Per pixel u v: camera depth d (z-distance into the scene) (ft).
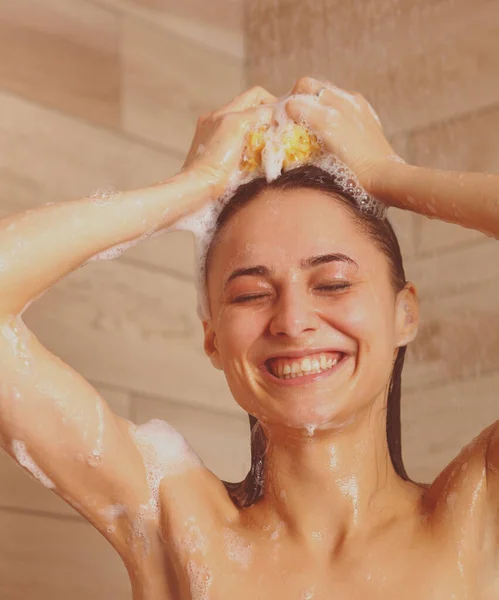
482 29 6.56
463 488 3.38
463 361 6.34
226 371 3.51
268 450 3.56
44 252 3.41
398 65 6.88
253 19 7.82
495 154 6.39
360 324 3.36
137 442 3.61
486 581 3.32
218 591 3.38
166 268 7.12
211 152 3.68
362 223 3.52
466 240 6.42
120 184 6.97
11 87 6.52
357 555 3.37
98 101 6.95
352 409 3.37
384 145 3.74
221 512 3.59
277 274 3.38
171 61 7.41
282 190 3.51
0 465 6.11
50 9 6.81
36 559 6.14
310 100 3.68
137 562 3.56
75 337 6.50
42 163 6.57
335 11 7.24
